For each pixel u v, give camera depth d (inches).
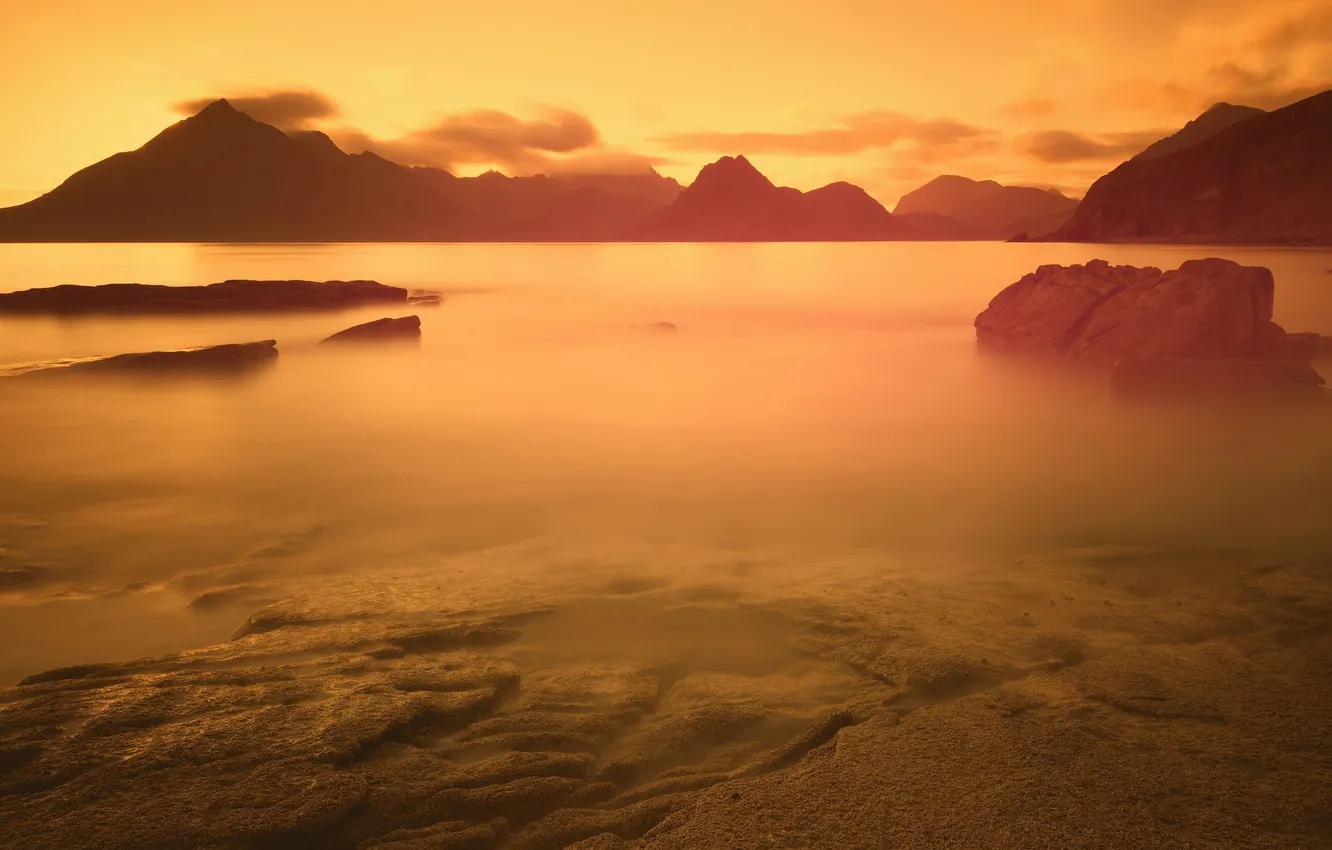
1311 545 421.4
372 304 2071.9
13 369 1014.4
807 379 1060.5
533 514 517.7
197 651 264.1
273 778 182.1
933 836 161.6
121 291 1812.3
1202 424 753.6
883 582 349.1
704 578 355.3
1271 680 229.9
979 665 246.2
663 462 653.3
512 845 167.5
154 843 160.1
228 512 518.0
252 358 1131.9
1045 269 1221.1
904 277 3607.3
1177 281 934.4
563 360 1244.5
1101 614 299.0
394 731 206.4
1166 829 162.2
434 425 802.2
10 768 185.8
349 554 435.8
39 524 486.6
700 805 175.2
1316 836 159.6
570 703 231.1
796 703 232.7
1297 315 1555.1
